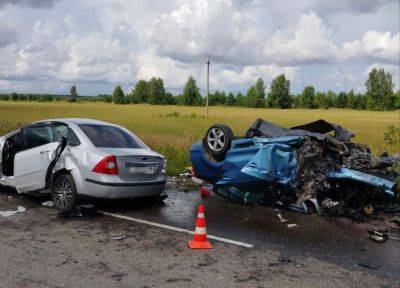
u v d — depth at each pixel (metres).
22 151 7.99
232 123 38.44
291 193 7.70
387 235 6.52
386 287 4.59
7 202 7.86
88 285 4.30
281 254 5.53
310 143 7.62
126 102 148.00
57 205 7.39
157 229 6.43
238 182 7.84
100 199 7.05
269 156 7.47
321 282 4.66
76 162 7.16
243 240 6.07
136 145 8.02
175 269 4.84
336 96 135.75
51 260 4.96
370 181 7.27
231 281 4.57
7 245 5.42
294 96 131.25
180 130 27.38
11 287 4.17
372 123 44.75
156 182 7.67
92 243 5.65
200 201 8.55
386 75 123.06
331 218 7.40
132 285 4.34
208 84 54.25
